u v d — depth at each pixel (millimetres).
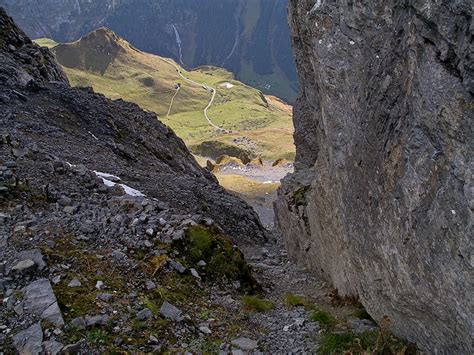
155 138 46375
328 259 19906
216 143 183125
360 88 14367
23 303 10938
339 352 11570
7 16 48125
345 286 17266
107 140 36375
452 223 9109
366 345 11641
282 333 13047
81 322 10586
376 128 13000
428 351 11109
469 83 8734
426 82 10188
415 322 11406
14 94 34094
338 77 16281
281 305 15461
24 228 14016
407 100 11242
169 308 12297
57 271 12352
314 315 13984
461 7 8727
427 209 10102
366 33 14141
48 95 37844
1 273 11875
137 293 12547
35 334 10055
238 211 33312
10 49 44000
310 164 39312
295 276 22031
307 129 39344
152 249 15078
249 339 12258
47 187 17234
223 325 12812
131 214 16891
